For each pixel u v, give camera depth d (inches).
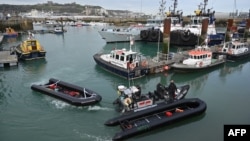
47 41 2106.3
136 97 553.6
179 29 1777.8
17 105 635.5
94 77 911.7
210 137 483.5
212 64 1035.3
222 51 1249.4
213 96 732.7
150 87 806.5
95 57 1072.8
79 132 495.8
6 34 2361.0
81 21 5113.2
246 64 1194.6
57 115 572.4
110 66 930.1
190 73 974.4
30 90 746.2
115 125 500.7
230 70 1071.6
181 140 471.8
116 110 593.0
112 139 452.4
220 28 3093.0
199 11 1845.5
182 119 526.6
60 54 1424.7
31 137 478.6
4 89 764.6
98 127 514.3
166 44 1047.0
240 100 696.4
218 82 886.4
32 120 550.0
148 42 1972.2
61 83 740.7
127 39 2020.2
